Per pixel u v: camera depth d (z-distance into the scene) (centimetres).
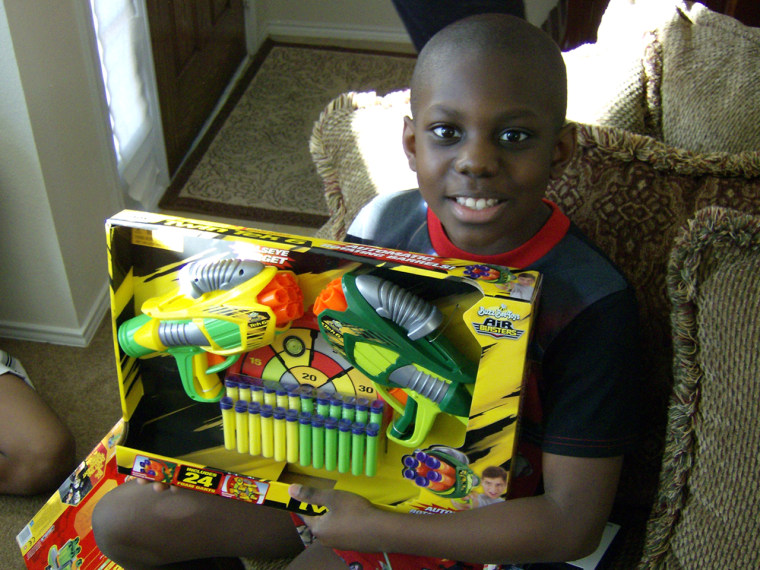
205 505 87
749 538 68
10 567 118
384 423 77
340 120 103
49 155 143
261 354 77
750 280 66
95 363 160
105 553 91
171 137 212
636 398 73
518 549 72
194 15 217
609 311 72
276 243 70
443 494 74
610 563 81
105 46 165
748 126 86
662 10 98
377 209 88
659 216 83
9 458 125
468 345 70
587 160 85
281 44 285
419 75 69
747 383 66
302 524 86
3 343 164
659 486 74
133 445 85
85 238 162
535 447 77
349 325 70
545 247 75
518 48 65
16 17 127
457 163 67
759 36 91
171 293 76
